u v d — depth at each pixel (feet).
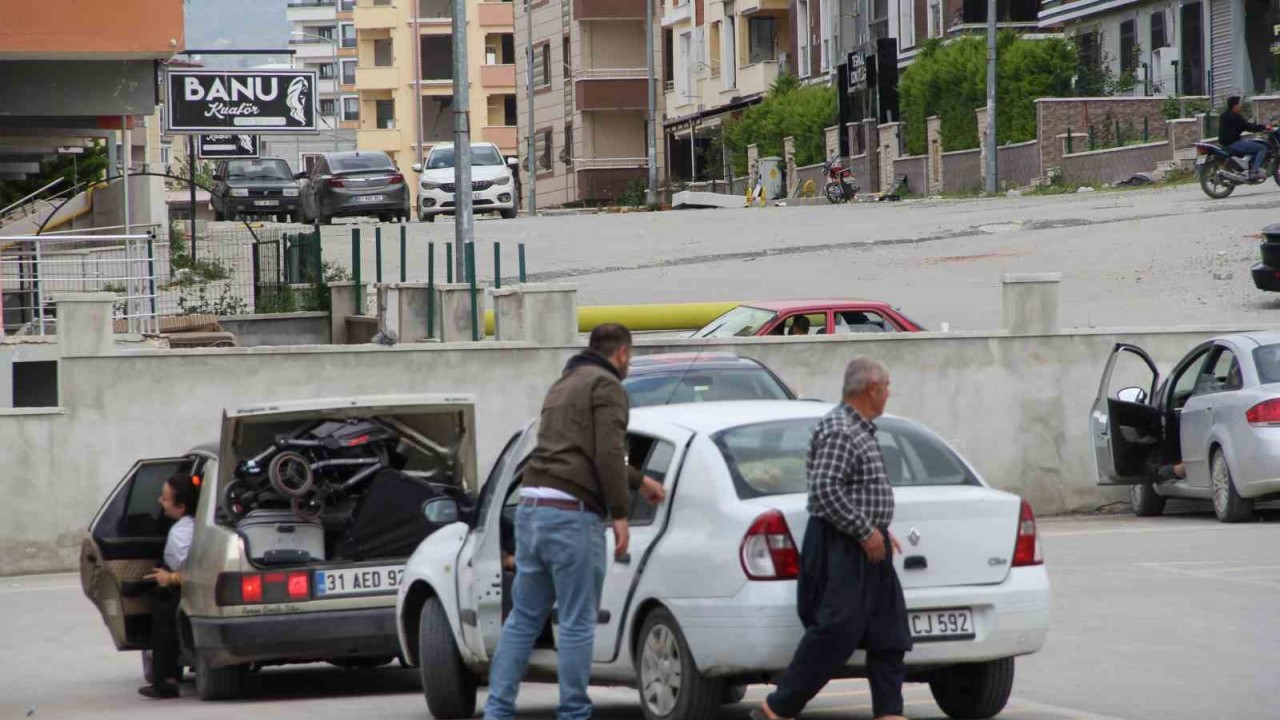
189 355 202.08
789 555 83.71
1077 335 211.41
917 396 208.33
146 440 201.26
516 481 97.91
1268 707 94.48
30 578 195.93
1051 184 464.65
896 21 631.56
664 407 98.07
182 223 362.74
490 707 86.48
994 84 478.59
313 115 357.61
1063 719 92.48
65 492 199.82
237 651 114.52
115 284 277.23
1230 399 175.83
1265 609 127.95
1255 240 308.19
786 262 344.49
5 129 346.74
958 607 86.28
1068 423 210.79
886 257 341.41
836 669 82.12
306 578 115.55
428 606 104.06
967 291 297.12
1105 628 122.62
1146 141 448.24
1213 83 485.56
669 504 88.38
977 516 87.20
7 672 136.56
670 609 86.63
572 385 85.40
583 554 84.28
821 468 81.05
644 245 385.91
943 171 526.57
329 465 119.14
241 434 120.06
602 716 102.17
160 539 128.98
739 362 165.07
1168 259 303.48
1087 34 549.95
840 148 603.26
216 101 354.13
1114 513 209.46
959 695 93.25
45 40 302.04
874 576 81.87
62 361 199.93
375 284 271.08
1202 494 183.11
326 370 204.44
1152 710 94.48
